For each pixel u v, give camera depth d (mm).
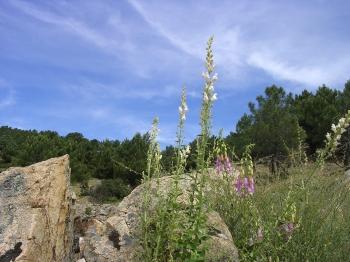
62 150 27172
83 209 6660
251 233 5371
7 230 4457
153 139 5105
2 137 31047
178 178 4820
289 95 28562
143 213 5020
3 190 4891
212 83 4742
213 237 4965
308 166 6496
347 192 6148
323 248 5258
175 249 4582
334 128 5320
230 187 6062
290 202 5293
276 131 21453
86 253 5117
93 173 25812
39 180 4996
